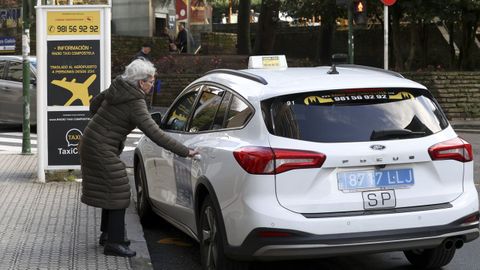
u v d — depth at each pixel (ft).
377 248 17.58
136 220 27.30
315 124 18.04
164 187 23.70
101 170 20.62
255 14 182.91
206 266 19.76
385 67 63.67
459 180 18.85
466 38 86.63
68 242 23.16
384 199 17.81
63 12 32.89
